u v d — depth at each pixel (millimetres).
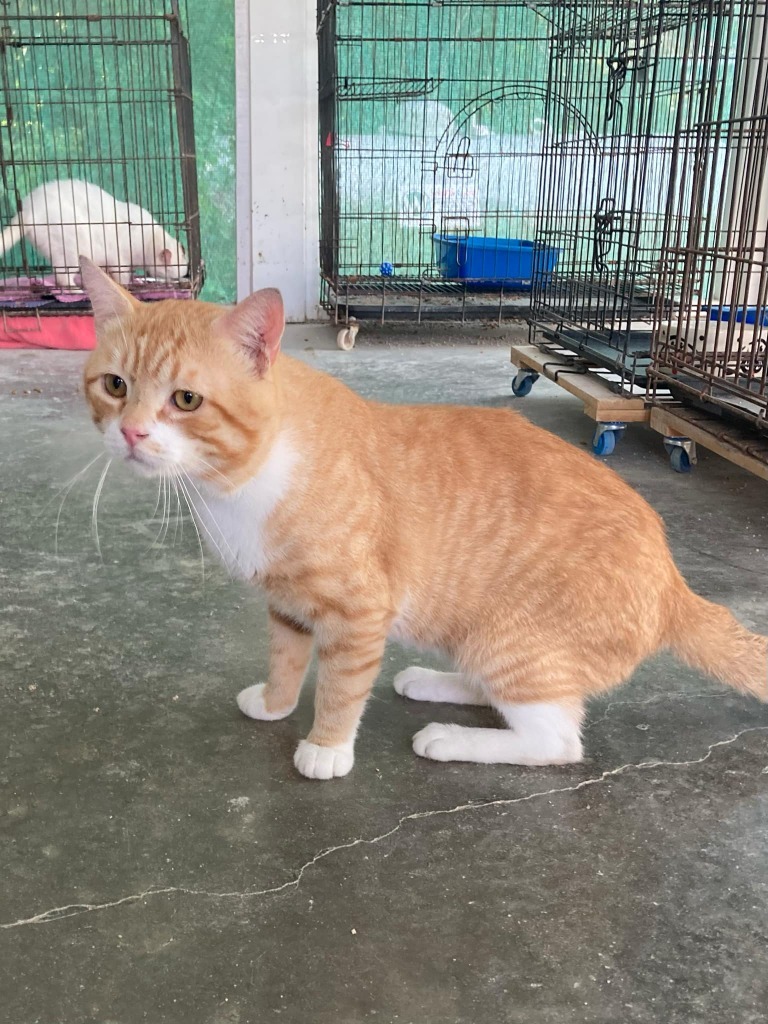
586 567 610
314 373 619
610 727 685
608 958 473
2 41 1981
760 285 1122
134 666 750
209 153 2344
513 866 541
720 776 629
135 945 474
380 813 585
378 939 483
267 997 445
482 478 625
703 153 1353
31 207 2098
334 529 570
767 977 464
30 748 639
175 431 544
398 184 2443
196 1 2197
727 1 1245
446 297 2369
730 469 1312
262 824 572
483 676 637
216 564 946
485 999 447
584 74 2199
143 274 2221
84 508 1095
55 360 1886
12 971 455
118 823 568
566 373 1525
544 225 2305
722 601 882
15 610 837
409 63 2344
